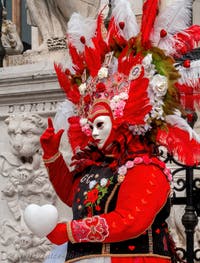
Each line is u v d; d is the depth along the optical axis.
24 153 6.12
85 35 4.29
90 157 4.03
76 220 3.73
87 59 4.04
